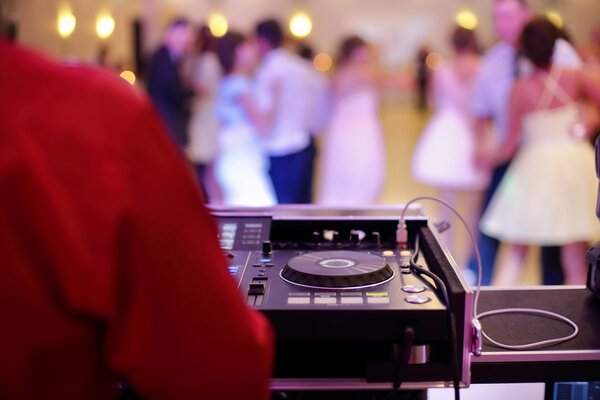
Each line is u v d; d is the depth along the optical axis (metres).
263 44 4.53
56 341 0.54
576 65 3.80
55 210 0.52
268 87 4.55
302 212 1.41
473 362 1.04
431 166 4.58
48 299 0.53
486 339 1.10
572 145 3.89
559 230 3.97
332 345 1.04
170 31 4.44
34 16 4.82
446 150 4.52
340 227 1.30
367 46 4.73
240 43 4.51
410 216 1.34
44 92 0.55
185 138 4.55
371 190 4.84
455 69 4.45
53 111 0.55
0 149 0.52
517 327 1.16
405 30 5.68
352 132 4.76
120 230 0.55
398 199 5.16
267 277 1.08
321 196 4.95
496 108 4.20
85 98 0.56
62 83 0.56
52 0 4.88
